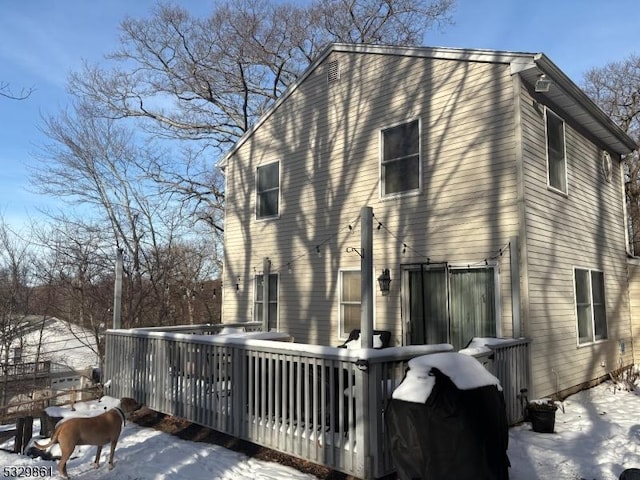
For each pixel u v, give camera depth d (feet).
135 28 66.69
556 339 25.11
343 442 14.75
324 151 33.78
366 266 16.06
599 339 30.53
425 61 28.60
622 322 34.19
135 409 17.67
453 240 26.16
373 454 13.83
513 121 24.38
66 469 16.80
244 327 35.12
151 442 19.47
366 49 31.60
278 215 36.47
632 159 73.77
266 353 17.66
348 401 15.02
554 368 24.63
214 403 19.84
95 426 16.37
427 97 28.27
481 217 25.11
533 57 23.68
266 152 38.27
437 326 26.55
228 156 41.70
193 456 17.39
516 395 20.95
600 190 33.35
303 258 34.30
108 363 28.09
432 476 11.73
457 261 25.88
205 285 81.10
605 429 19.35
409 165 28.84
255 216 38.50
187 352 21.68
